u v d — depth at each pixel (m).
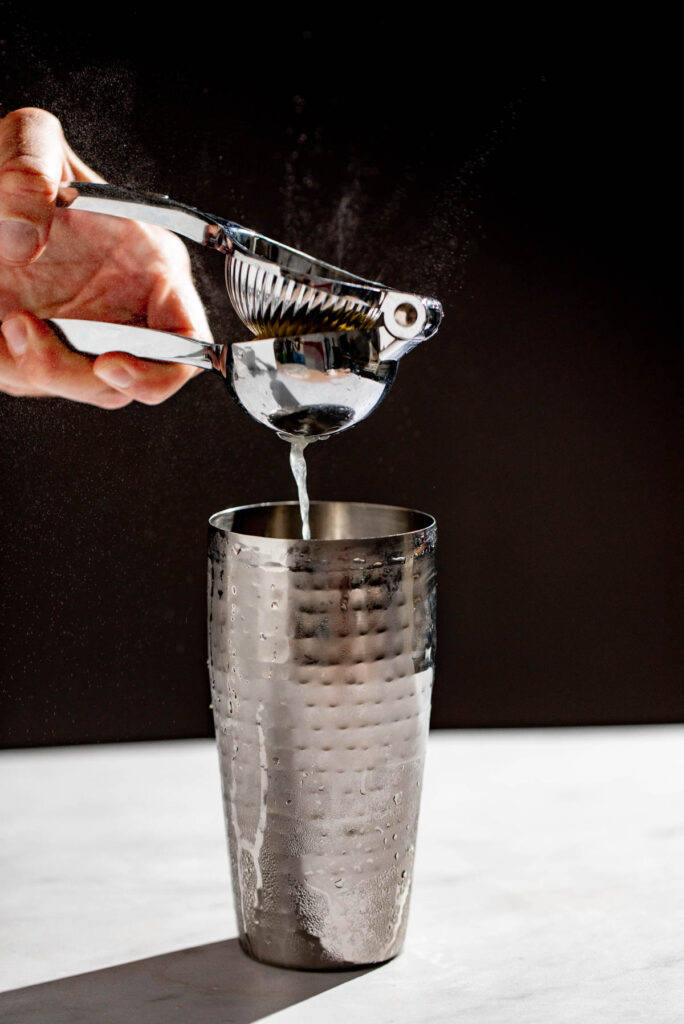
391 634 0.87
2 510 1.17
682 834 1.01
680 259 1.22
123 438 1.18
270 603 0.86
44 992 0.87
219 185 1.16
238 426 1.19
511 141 1.19
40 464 1.17
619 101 1.19
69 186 0.96
